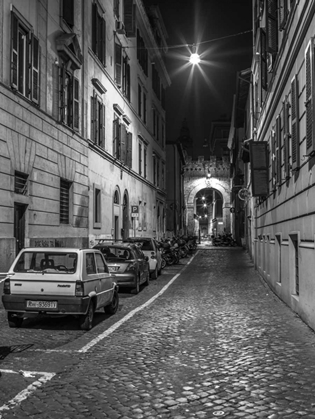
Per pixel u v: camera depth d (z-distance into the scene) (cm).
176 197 5506
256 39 2053
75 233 1908
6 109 1302
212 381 589
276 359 693
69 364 673
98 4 2317
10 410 492
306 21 860
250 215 2975
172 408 495
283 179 1219
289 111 1120
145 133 3672
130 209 3077
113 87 2641
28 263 933
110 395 538
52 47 1692
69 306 884
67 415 477
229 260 3106
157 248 2066
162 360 696
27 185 1451
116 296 1134
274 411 483
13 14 1348
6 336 863
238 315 1080
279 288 1334
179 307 1208
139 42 3462
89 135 2159
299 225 1009
